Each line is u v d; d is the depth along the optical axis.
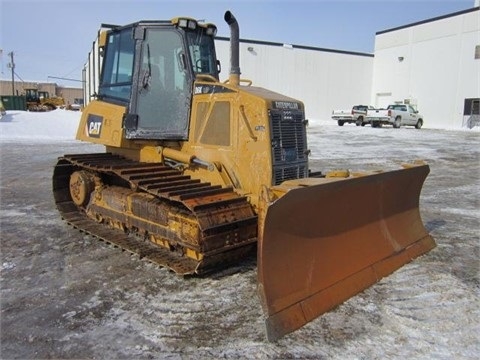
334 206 4.31
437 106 34.91
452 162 14.65
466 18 32.16
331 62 38.75
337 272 4.30
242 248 4.75
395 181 5.13
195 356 3.24
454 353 3.35
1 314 3.84
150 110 5.62
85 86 43.44
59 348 3.33
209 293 4.29
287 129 4.99
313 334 3.58
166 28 5.46
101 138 6.26
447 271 5.00
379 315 3.93
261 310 3.96
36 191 9.11
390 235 5.24
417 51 36.31
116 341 3.43
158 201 5.16
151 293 4.28
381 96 40.38
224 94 5.06
